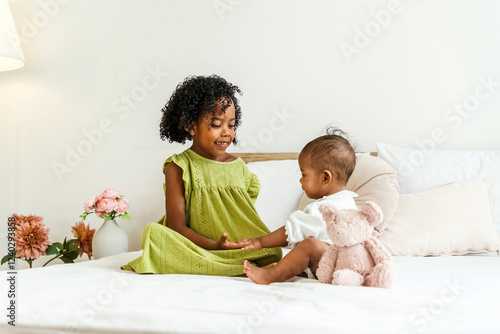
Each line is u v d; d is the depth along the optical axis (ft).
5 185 9.55
